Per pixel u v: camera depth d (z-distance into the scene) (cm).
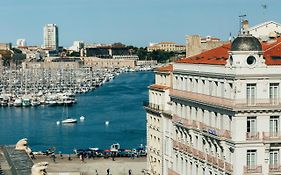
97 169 17912
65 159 19338
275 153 10781
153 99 15738
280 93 10800
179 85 13375
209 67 11675
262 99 10656
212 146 11544
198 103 12088
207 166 11694
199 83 12219
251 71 10588
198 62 12419
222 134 10950
